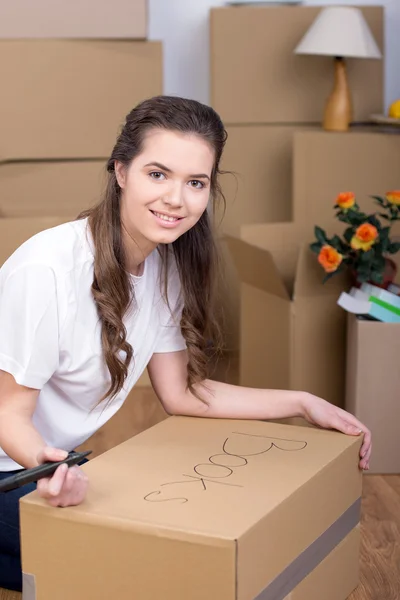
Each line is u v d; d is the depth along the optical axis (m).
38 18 3.40
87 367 1.69
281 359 3.06
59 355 1.64
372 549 2.14
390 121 3.38
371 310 2.70
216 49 3.70
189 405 1.86
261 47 3.68
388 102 3.99
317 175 3.25
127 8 3.43
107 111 3.51
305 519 1.50
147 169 1.56
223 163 3.77
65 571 1.38
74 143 3.51
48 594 1.41
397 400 2.68
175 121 1.54
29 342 1.56
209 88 3.95
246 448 1.65
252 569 1.32
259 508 1.37
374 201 3.29
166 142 1.54
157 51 3.49
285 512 1.41
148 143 1.56
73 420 1.78
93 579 1.37
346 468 1.67
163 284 1.84
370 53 3.41
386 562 2.07
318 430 1.77
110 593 1.36
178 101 1.58
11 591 1.87
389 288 2.93
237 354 3.80
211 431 1.75
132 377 1.82
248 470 1.53
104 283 1.66
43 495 1.34
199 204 1.58
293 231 3.12
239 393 1.86
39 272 1.57
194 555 1.28
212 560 1.27
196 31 3.93
